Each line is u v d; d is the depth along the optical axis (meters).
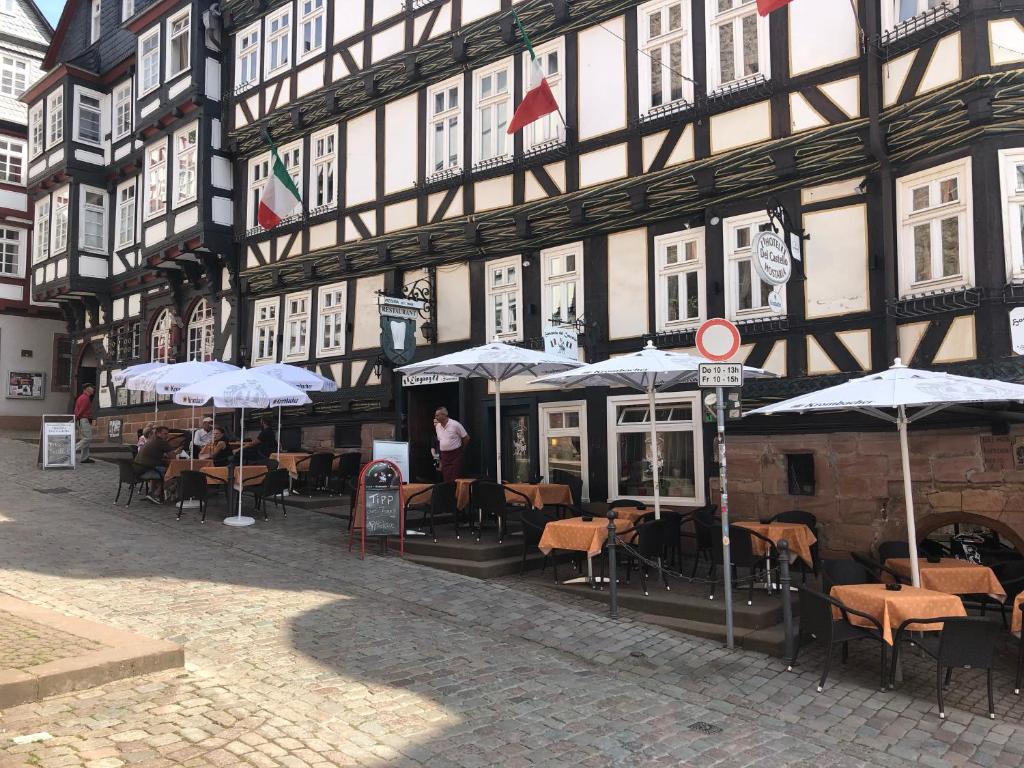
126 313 22.80
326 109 16.22
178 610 7.12
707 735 5.05
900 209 9.16
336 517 12.46
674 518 8.89
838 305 9.63
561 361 10.04
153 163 20.19
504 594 8.23
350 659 6.03
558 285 12.59
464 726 4.92
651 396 9.22
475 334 13.60
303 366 16.70
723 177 10.65
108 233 23.39
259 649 6.14
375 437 15.27
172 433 17.69
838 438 9.48
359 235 15.60
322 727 4.75
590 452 11.86
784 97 10.23
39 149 24.53
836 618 6.39
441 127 14.39
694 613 7.51
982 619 5.48
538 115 11.58
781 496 9.92
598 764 4.53
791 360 9.94
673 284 11.28
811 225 9.94
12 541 9.80
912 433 8.93
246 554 9.70
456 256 13.89
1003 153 8.36
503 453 13.24
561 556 9.66
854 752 4.92
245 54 18.48
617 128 11.84
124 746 4.29
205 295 19.61
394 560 9.52
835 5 9.87
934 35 8.85
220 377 11.68
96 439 23.52
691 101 11.09
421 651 6.32
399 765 4.34
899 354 9.00
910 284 9.00
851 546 9.31
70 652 5.38
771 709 5.56
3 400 26.41
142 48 20.48
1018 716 5.54
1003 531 8.28
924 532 8.80
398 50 15.06
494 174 13.33
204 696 5.09
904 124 9.05
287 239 17.27
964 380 6.27
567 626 7.25
